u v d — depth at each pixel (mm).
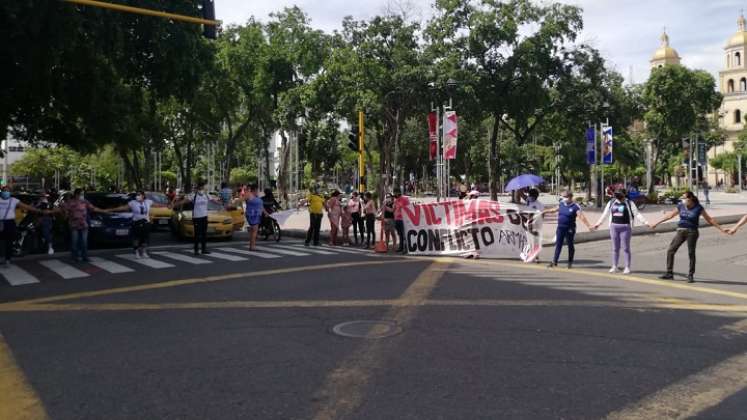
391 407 4672
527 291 9844
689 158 42312
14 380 5449
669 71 43594
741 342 6621
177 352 6293
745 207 36219
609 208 12562
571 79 33188
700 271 12578
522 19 31734
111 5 12125
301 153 62125
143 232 15266
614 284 10688
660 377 5410
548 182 76875
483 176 83250
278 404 4758
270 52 39031
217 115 41156
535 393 4980
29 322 7840
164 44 18438
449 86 31031
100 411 4676
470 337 6781
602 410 4617
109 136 24641
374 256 15492
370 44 32688
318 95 34625
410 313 8055
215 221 20266
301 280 11094
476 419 4426
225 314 8148
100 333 7180
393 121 35406
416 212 16062
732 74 107375
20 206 14469
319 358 6000
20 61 16750
